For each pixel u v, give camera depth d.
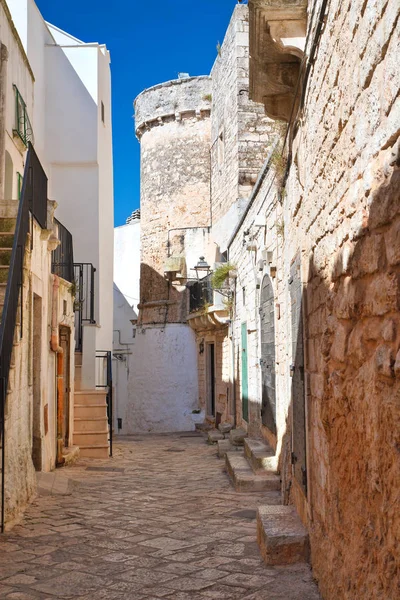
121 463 11.24
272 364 8.48
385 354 2.43
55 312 9.88
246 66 16.16
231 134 16.81
